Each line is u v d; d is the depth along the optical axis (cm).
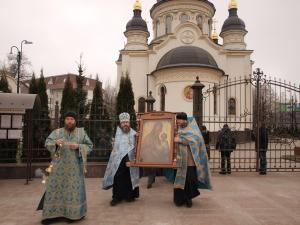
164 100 2502
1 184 802
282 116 1020
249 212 565
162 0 3466
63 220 509
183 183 593
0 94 805
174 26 3431
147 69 2992
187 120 623
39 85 1154
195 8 3441
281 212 565
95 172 918
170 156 605
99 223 500
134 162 619
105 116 1040
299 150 1339
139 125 654
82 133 531
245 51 3005
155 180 884
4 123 857
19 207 590
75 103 1184
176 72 2420
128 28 3225
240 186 796
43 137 977
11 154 955
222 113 2602
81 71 1708
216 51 2989
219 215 546
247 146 1902
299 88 989
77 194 498
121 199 633
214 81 2475
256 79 1002
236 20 3169
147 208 590
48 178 500
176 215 546
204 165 611
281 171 999
